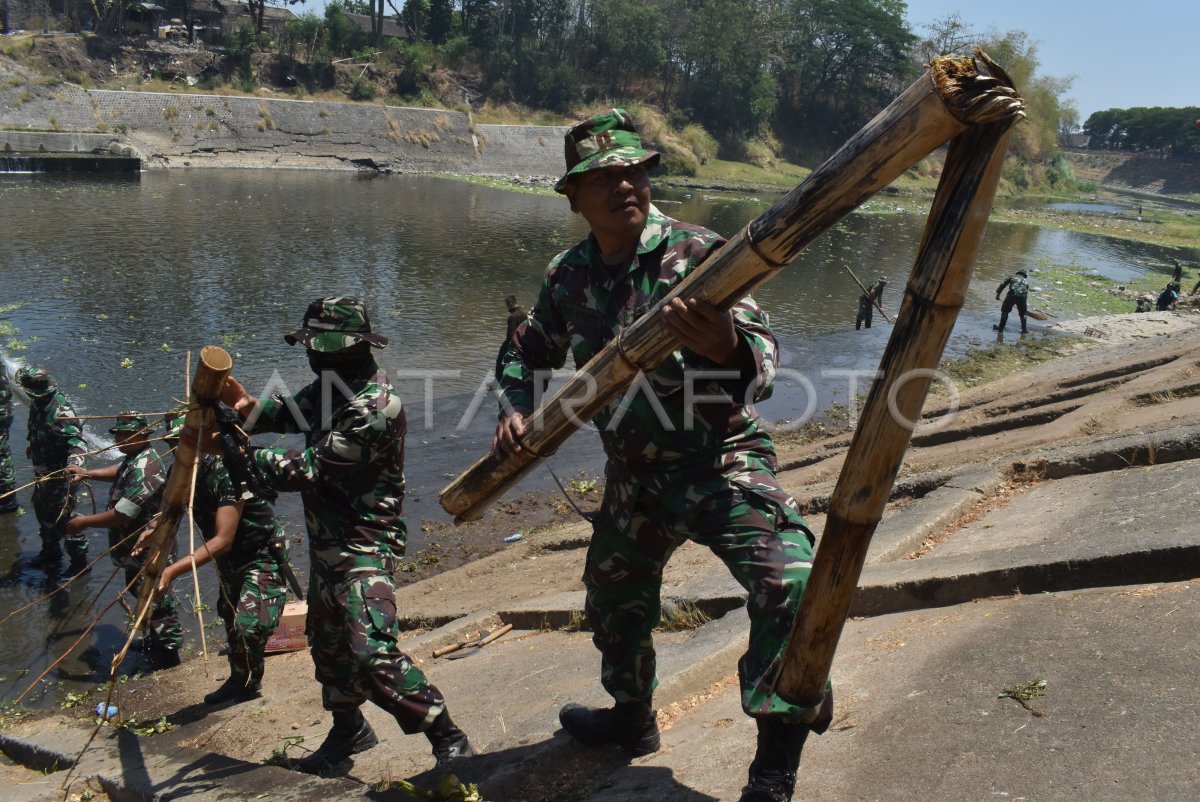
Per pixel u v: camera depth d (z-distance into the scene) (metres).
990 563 4.50
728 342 2.44
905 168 2.05
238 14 72.94
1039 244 44.53
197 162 53.06
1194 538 4.04
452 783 3.25
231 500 5.38
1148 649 3.28
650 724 3.48
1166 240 52.84
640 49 82.06
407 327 18.02
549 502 10.05
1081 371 13.09
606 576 3.22
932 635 3.98
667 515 3.10
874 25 90.69
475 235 32.06
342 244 27.94
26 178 40.47
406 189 49.03
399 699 3.80
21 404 12.12
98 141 49.72
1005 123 1.93
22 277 20.23
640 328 2.55
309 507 4.04
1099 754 2.72
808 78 94.00
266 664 6.43
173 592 7.41
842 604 2.35
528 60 78.19
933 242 2.07
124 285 20.06
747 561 2.72
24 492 9.70
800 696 2.47
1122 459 6.32
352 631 3.87
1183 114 137.00
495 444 3.00
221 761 4.12
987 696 3.22
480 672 5.34
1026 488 6.57
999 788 2.67
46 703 6.22
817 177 2.13
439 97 72.75
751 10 86.62
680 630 5.19
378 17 75.94
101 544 8.73
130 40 61.19
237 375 14.09
